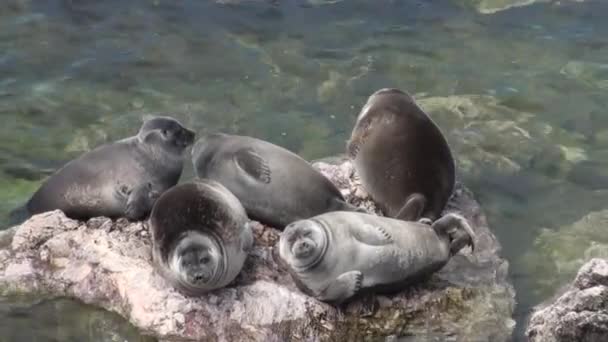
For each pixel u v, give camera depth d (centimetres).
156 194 1756
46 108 2250
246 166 1716
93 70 2375
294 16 2594
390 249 1589
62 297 1666
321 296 1589
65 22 2548
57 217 1755
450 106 2270
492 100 2295
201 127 2181
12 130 2177
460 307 1634
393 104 1852
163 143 1809
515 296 1731
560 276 1794
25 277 1681
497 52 2462
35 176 2044
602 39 2508
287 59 2425
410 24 2566
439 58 2438
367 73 2377
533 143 2159
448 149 1825
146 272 1634
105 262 1664
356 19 2584
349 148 1864
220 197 1600
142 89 2312
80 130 2183
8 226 1877
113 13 2592
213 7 2622
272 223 1731
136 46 2464
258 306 1586
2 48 2442
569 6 2636
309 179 1719
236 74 2364
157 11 2603
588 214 1961
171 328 1571
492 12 2620
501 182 2045
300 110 2247
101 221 1756
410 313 1614
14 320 1633
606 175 2072
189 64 2400
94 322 1620
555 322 1523
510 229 1917
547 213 1964
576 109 2272
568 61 2430
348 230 1591
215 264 1541
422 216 1739
